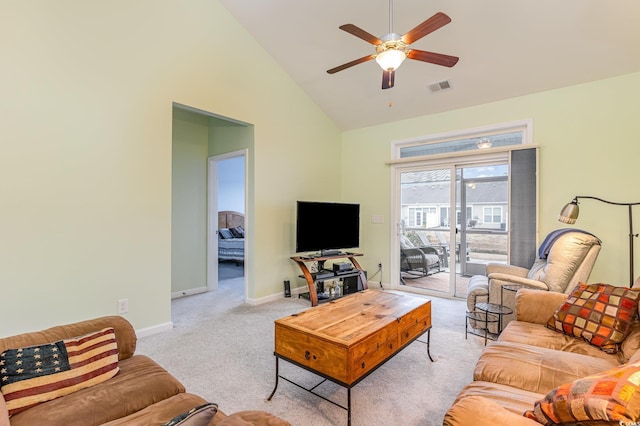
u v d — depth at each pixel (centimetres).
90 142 283
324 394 218
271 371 249
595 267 352
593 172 355
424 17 329
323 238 460
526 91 388
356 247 504
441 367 254
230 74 390
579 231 303
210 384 230
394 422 189
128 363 174
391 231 511
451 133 451
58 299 266
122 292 302
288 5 358
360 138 542
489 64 367
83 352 156
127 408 136
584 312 204
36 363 142
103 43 290
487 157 425
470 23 325
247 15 387
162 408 133
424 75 404
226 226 855
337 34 379
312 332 193
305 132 493
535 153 380
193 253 491
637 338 176
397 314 228
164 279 332
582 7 287
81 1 278
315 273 460
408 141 493
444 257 469
